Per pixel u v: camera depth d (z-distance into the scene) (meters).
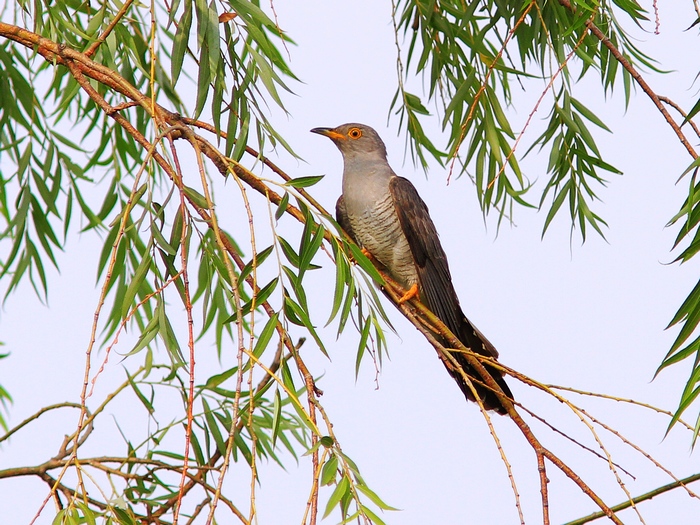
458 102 8.16
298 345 6.96
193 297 8.15
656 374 5.35
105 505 6.05
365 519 4.43
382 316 5.42
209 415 7.23
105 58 7.60
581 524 5.57
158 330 5.53
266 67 5.86
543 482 5.20
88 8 7.68
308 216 5.34
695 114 5.67
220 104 5.91
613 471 4.81
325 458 4.61
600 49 8.38
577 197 8.73
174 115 5.89
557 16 7.81
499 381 8.03
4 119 8.68
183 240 4.89
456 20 8.82
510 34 6.31
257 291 4.90
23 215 8.52
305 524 4.11
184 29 5.70
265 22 5.84
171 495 6.71
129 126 5.84
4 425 8.82
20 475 6.42
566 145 8.62
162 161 5.59
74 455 4.38
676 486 5.45
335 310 5.34
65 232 8.66
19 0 7.43
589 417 5.02
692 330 5.29
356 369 5.46
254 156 6.06
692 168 5.29
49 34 7.75
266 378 7.29
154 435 7.10
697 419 5.04
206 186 4.94
